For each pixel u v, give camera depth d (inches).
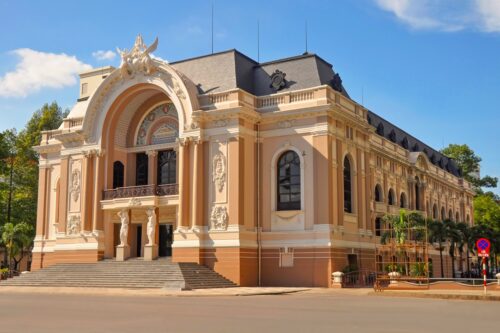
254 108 1754.4
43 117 3134.8
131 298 1135.6
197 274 1563.7
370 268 1817.2
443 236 2084.2
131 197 1813.5
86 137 1932.8
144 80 1836.9
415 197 2573.8
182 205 1699.1
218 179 1673.2
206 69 1854.1
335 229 1633.9
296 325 626.2
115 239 1916.8
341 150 1722.4
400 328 605.6
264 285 1665.8
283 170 1711.4
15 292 1403.8
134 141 1994.3
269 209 1697.8
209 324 633.6
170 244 1835.6
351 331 574.9
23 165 2874.0
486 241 1270.9
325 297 1187.9
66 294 1311.5
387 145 2317.9
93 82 2300.7
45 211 2148.1
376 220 2096.5
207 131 1712.6
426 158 2659.9
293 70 1804.9
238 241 1610.5
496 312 826.8
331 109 1640.0
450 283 1416.1
